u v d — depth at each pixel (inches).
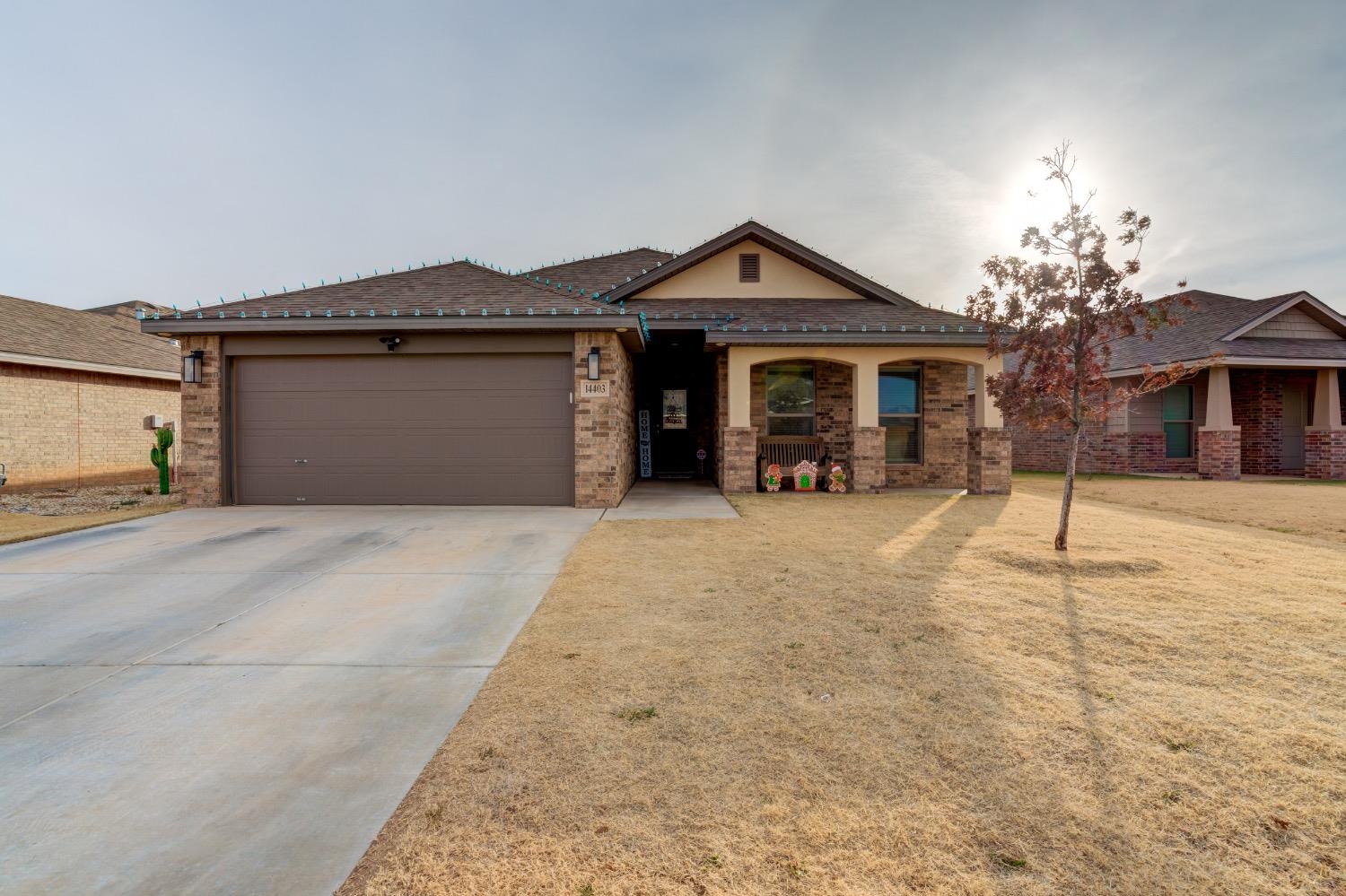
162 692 127.9
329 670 139.1
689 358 605.3
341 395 394.3
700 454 601.6
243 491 395.9
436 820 84.0
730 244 554.9
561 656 143.6
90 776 97.0
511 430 394.0
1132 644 149.6
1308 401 682.2
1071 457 260.4
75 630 167.5
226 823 84.4
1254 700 119.7
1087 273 253.3
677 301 559.2
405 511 368.2
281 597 196.2
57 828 83.7
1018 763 97.0
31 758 102.4
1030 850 76.8
